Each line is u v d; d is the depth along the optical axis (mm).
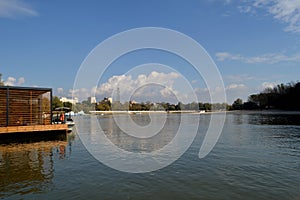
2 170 13453
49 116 28312
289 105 94062
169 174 12625
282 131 33406
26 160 15938
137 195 9805
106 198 9508
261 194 9703
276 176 11992
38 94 27875
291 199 9188
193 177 12062
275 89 109375
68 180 11680
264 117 69438
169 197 9578
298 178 11633
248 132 32250
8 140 24719
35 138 26219
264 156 16672
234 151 18562
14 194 9891
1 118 25031
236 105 120312
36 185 10961
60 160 15930
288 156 16641
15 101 25984
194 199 9352
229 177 11961
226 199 9297
